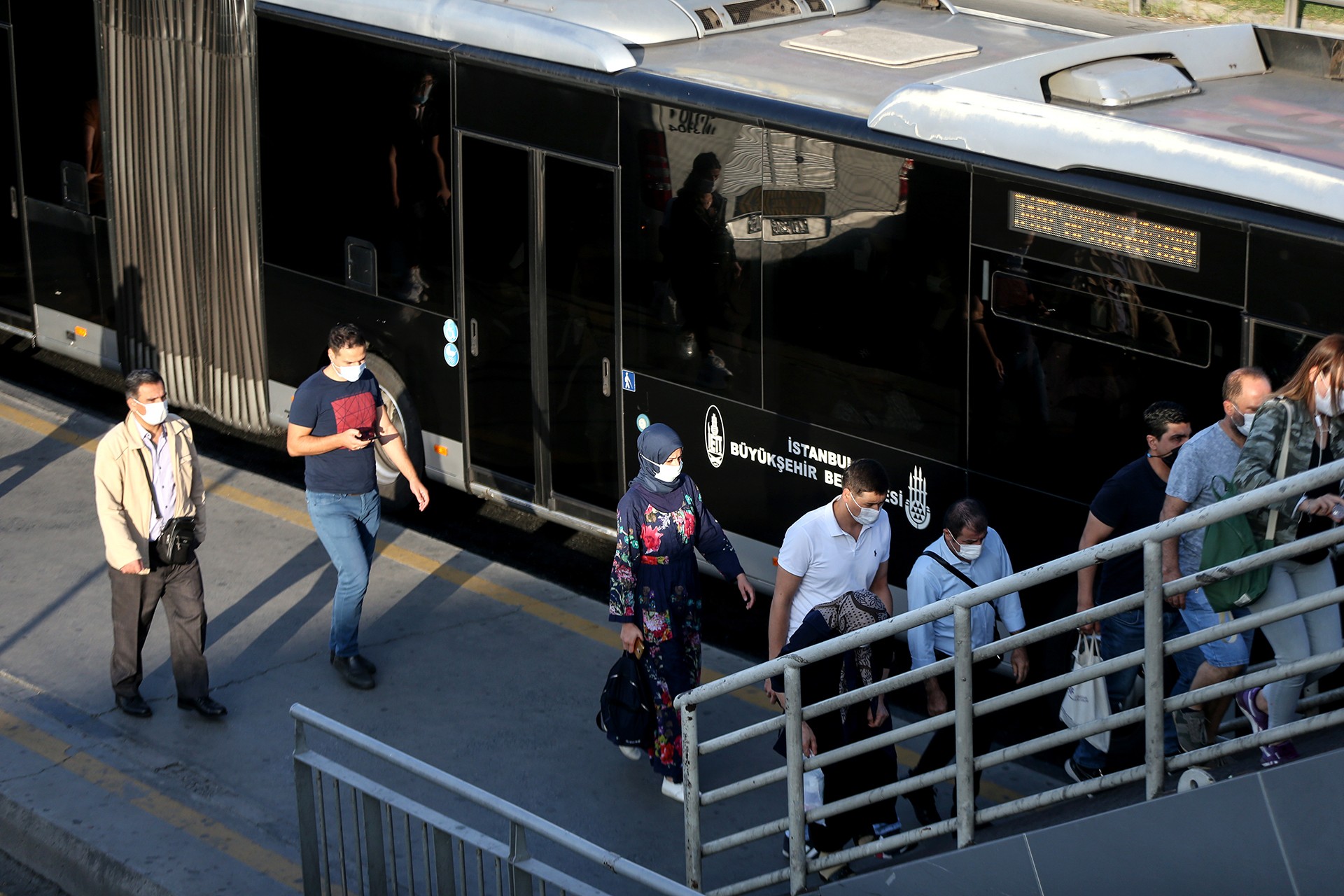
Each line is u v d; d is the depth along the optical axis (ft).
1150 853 28.02
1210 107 43.29
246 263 63.52
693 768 35.32
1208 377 38.19
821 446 47.34
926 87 42.98
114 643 45.68
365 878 37.99
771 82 48.26
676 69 50.06
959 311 42.98
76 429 67.87
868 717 35.99
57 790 42.55
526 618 52.90
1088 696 36.76
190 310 66.08
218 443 68.13
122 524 43.29
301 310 62.28
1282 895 26.45
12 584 54.24
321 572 55.83
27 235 71.20
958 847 31.24
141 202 66.13
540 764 44.27
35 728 45.62
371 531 47.85
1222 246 37.27
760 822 41.47
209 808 41.86
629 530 40.50
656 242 50.01
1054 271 40.68
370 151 57.88
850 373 46.03
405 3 55.88
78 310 70.54
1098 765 38.73
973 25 55.52
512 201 53.88
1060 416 41.37
